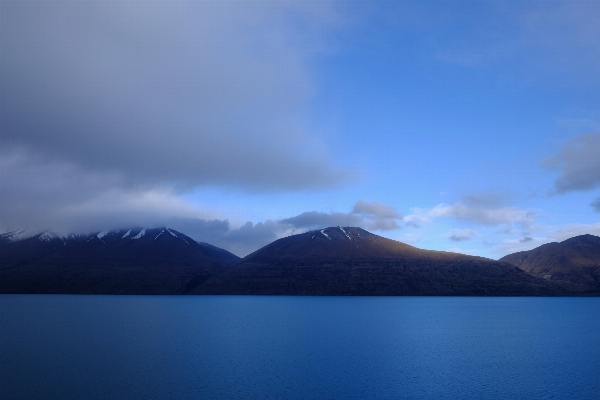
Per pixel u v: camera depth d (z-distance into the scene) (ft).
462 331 324.80
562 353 224.94
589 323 394.73
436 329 335.67
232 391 142.92
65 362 188.65
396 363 191.62
